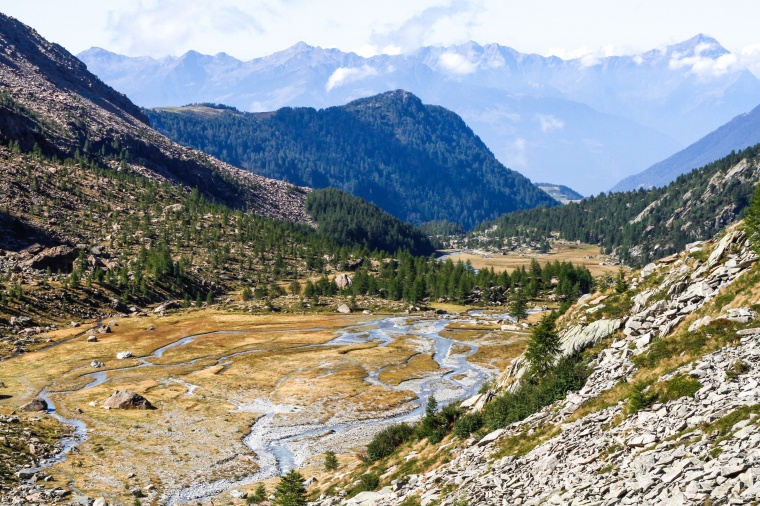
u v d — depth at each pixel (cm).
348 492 5700
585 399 4731
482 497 3694
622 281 6831
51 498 6750
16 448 8312
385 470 5975
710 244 6106
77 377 13512
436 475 4812
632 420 3675
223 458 8650
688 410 3344
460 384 13000
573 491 3033
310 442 9431
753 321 4288
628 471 2928
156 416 10719
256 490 6625
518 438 4678
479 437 5441
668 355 4538
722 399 3222
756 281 4750
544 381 5628
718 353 3947
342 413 11050
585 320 6331
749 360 3544
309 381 13300
